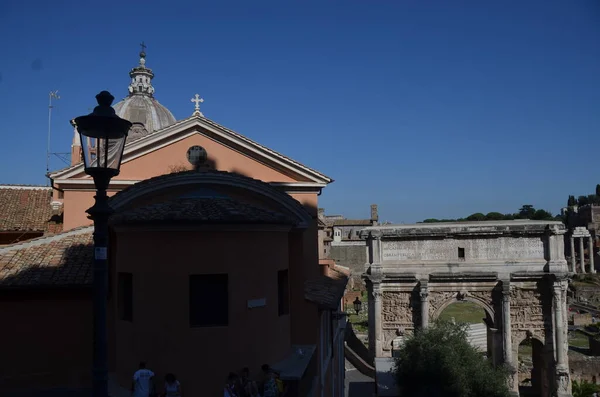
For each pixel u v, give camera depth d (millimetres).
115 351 15078
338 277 27672
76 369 15938
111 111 8812
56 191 28047
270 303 14523
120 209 15328
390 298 37938
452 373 28906
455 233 36781
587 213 121188
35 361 15727
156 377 13055
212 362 13250
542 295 36000
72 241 18906
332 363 24609
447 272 36656
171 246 13328
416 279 37031
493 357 36062
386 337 37656
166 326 13148
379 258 37781
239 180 16094
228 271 13570
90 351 16031
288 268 16328
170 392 12602
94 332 8523
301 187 24688
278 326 14938
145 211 13945
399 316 37656
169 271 13273
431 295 37281
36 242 18484
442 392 28594
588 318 65438
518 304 36344
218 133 24344
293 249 16828
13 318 15688
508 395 29719
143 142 23719
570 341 56000
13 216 26406
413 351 30594
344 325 32625
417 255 37469
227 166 24594
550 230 35375
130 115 38938
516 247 36250
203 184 16047
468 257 36750
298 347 16406
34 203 28609
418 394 29156
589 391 36469
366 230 38219
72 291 16047
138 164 23828
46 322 15914
